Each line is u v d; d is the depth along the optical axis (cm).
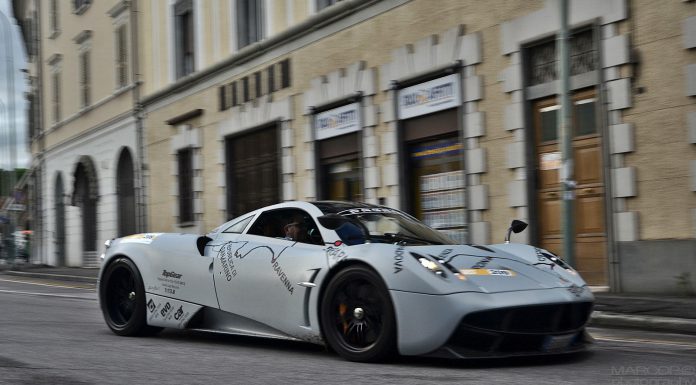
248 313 600
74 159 2939
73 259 2939
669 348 605
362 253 526
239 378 469
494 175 1191
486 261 520
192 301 642
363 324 523
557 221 1110
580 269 1076
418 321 486
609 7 1013
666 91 951
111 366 515
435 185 1338
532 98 1134
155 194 2303
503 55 1173
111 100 2580
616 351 580
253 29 1881
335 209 605
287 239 596
